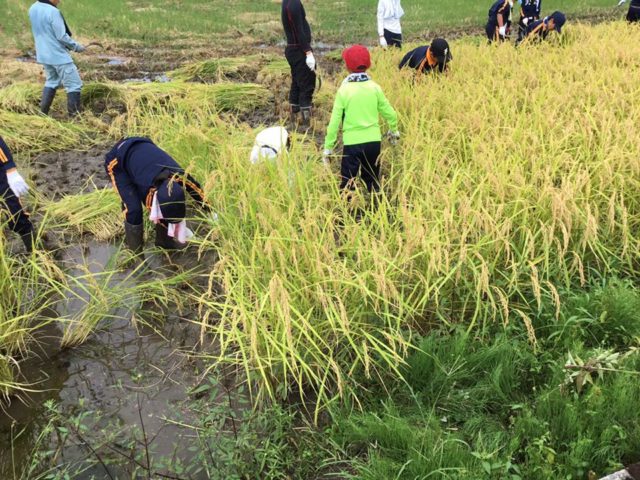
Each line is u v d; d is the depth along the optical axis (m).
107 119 8.89
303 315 3.73
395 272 3.98
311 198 4.76
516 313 4.14
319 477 3.18
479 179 5.07
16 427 3.55
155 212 4.75
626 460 3.04
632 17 12.96
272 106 9.55
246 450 3.23
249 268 4.18
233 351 4.13
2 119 7.93
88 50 14.04
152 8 19.72
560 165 5.20
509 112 6.57
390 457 3.17
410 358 3.72
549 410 3.27
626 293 4.01
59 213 5.93
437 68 8.30
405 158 5.75
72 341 4.25
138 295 4.62
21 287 4.44
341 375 3.62
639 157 4.97
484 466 2.84
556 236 4.56
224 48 14.77
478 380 3.66
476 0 20.61
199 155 6.09
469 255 4.22
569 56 9.03
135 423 3.55
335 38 15.82
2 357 3.71
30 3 19.08
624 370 3.37
